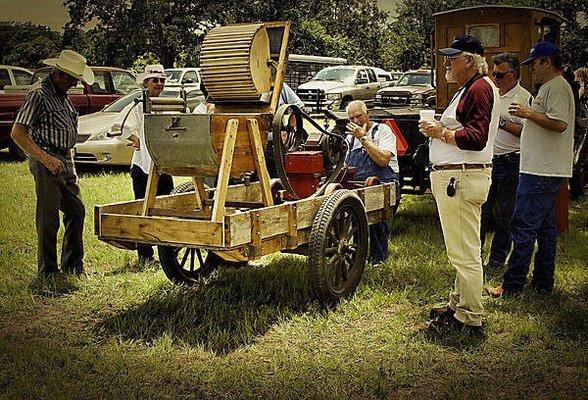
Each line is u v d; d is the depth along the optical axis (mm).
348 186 6391
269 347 4805
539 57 5430
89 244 7438
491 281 6148
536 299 5676
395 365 4504
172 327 5094
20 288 6012
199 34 33656
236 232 4746
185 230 4859
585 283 6211
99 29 32719
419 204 10102
